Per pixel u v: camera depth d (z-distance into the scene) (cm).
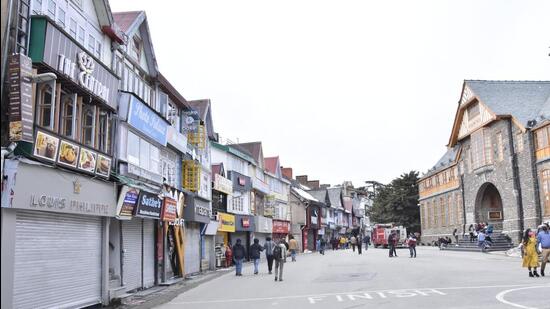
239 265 2555
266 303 1405
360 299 1383
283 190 6088
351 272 2364
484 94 4609
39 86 1245
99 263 1530
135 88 1984
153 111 1953
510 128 4272
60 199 1262
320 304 1321
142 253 1984
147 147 1992
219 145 3950
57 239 1291
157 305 1513
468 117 5047
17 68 1066
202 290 1905
